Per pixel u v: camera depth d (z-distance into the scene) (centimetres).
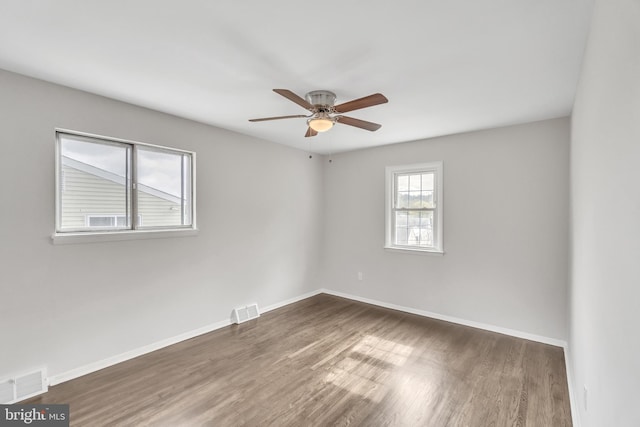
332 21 161
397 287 436
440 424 199
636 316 76
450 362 281
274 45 185
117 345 278
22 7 150
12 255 223
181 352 300
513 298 344
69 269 250
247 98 270
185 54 196
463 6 147
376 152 458
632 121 79
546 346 315
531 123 332
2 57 201
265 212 420
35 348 233
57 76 229
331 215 514
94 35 175
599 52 129
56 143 249
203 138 345
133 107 286
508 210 347
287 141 428
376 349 308
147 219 306
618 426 95
